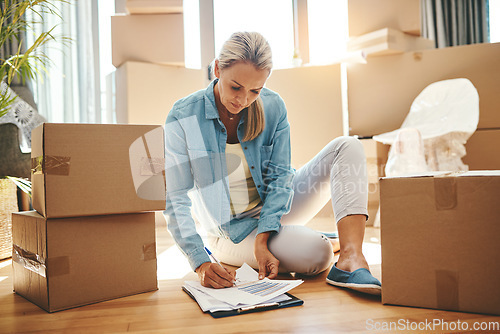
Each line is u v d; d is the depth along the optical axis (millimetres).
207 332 880
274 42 3699
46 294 1052
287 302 1042
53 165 1032
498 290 928
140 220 1201
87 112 3447
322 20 3660
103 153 1094
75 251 1081
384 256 1029
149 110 2789
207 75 3537
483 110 3025
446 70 3070
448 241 966
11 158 2285
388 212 1023
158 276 1416
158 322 951
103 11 3506
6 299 1195
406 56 3117
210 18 3557
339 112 3066
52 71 3404
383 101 3162
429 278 986
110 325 941
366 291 1089
